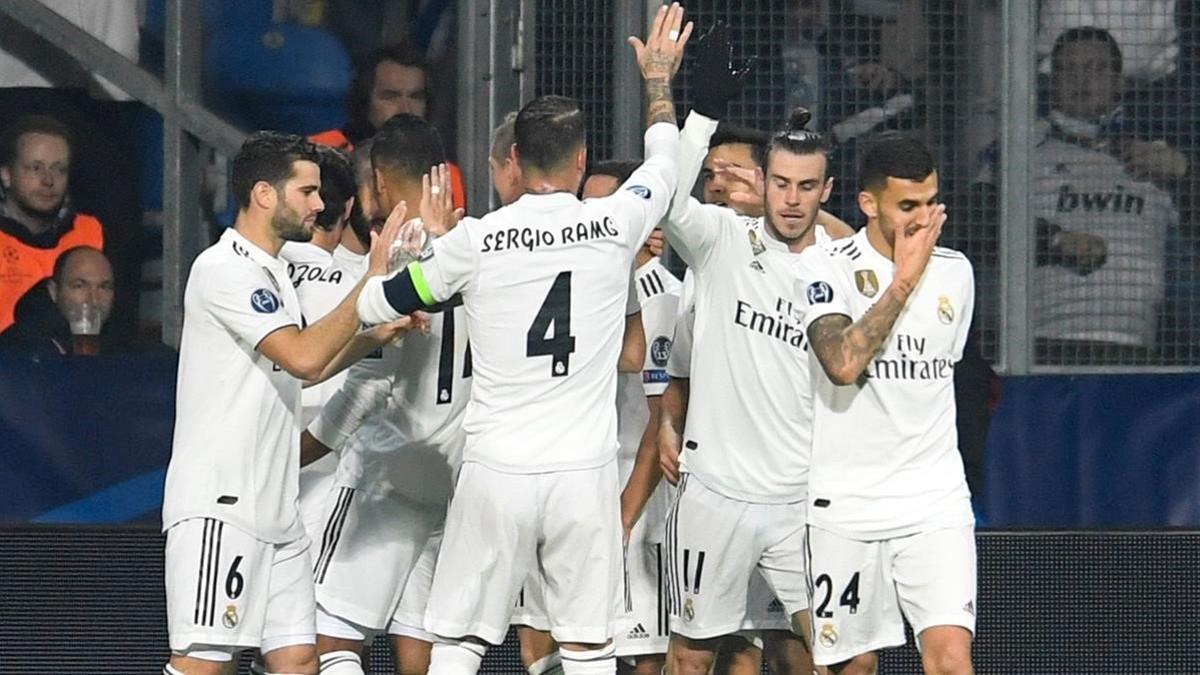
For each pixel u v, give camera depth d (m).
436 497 21.39
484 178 25.53
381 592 21.28
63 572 25.70
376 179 20.55
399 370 20.91
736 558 21.16
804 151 20.39
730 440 21.02
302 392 21.98
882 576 19.45
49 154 25.75
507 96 25.53
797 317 20.80
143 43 25.78
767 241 20.88
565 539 19.23
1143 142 25.80
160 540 25.75
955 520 19.23
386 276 18.86
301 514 22.44
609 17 25.61
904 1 25.67
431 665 19.59
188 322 19.23
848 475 19.41
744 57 25.64
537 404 19.12
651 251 22.66
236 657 20.06
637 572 22.69
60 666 25.73
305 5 25.77
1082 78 25.72
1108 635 25.88
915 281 18.47
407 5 25.67
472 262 18.89
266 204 19.22
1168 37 25.70
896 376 19.23
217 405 19.08
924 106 25.75
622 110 25.62
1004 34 25.70
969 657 18.95
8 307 25.72
